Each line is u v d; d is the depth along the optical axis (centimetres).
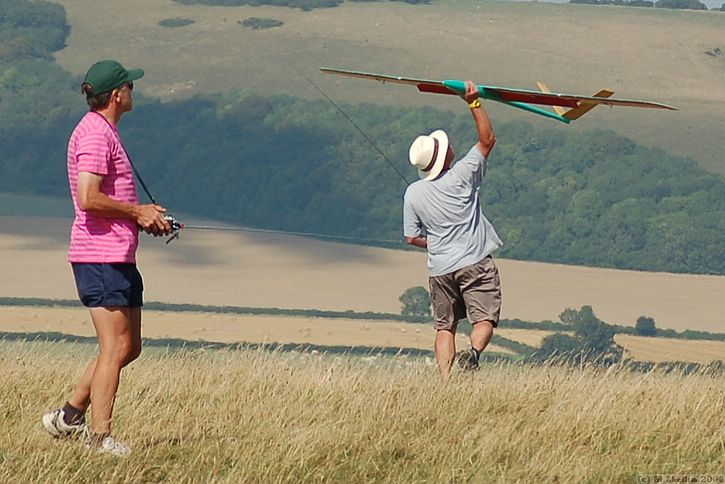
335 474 1431
